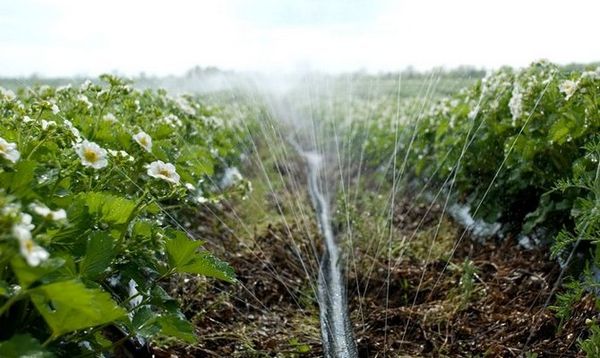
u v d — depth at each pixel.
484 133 5.41
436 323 3.62
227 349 3.38
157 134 4.17
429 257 4.78
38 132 2.57
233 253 4.88
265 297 4.17
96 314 1.75
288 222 5.97
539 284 3.91
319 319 3.83
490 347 3.21
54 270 1.76
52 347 1.93
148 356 2.98
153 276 3.28
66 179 2.35
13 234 1.46
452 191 6.09
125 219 2.30
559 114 4.24
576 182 3.42
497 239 5.00
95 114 4.15
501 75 5.92
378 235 5.44
